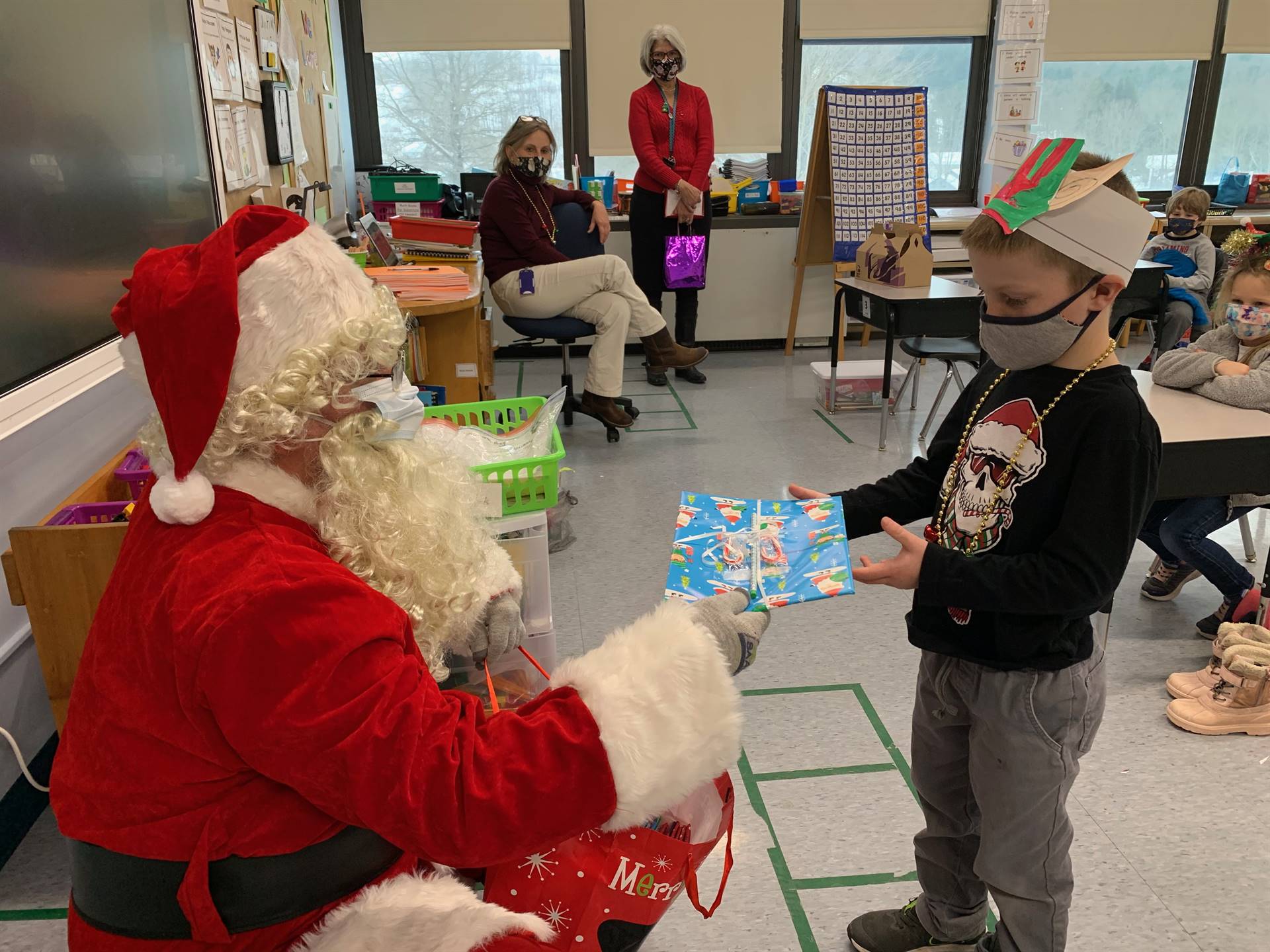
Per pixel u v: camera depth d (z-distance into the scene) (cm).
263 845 76
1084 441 108
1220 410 230
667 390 511
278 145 359
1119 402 107
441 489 92
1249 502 240
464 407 230
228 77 303
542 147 413
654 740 77
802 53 586
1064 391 111
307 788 72
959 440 130
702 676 80
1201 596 277
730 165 596
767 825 182
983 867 123
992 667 115
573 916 93
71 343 194
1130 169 630
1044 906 122
